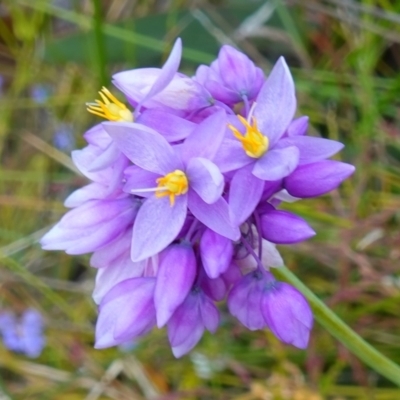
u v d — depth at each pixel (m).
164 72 0.12
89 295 0.20
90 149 0.13
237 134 0.12
